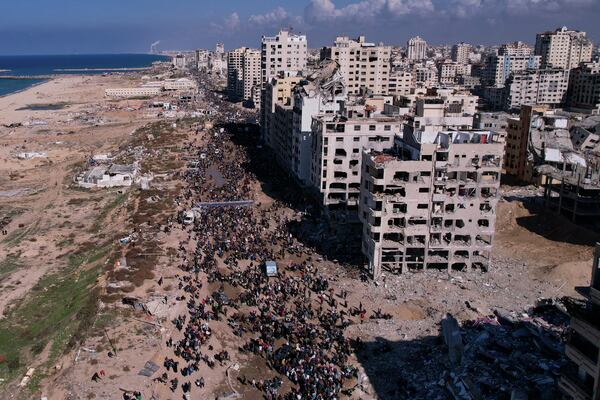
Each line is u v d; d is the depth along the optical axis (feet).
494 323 293.64
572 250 405.80
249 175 641.40
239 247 407.64
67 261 408.26
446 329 273.54
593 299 172.96
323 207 487.61
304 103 543.80
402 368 261.44
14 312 329.11
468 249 365.40
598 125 582.76
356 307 322.14
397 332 293.84
